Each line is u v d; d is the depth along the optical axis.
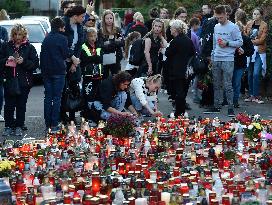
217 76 16.16
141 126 12.52
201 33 17.31
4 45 13.76
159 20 16.05
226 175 8.92
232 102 15.94
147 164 9.43
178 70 15.35
